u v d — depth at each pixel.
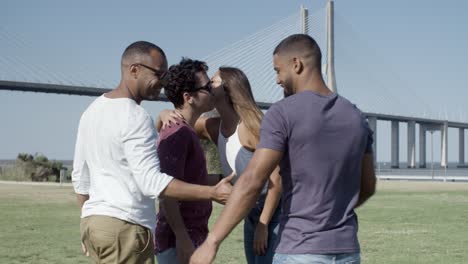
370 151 2.95
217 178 4.21
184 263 3.52
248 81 3.82
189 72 3.59
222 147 3.92
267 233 3.70
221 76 3.80
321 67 2.92
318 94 2.79
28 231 10.04
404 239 9.25
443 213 13.58
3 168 32.69
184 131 3.52
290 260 2.71
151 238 3.19
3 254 7.66
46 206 14.97
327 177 2.73
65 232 9.91
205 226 3.70
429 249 8.23
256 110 3.75
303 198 2.74
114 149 3.09
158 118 3.79
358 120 2.81
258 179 2.74
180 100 3.63
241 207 2.73
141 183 3.03
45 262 7.13
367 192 3.01
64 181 29.12
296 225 2.74
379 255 7.75
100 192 3.12
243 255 7.62
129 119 3.07
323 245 2.69
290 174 2.78
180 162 3.51
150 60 3.21
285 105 2.77
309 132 2.72
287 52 2.88
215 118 4.14
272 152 2.73
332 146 2.74
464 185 29.06
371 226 11.04
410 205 15.88
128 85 3.24
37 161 32.62
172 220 3.49
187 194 3.00
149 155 3.06
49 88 46.12
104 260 3.12
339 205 2.76
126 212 3.08
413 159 78.75
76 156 3.31
